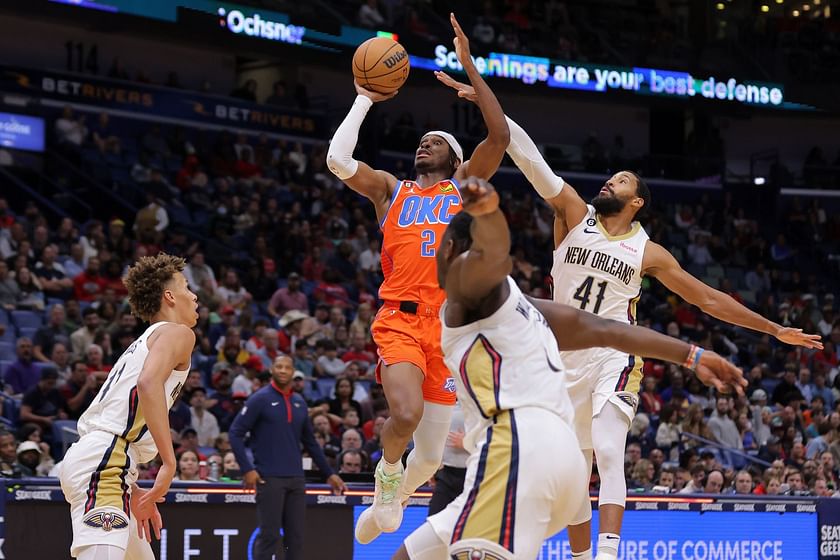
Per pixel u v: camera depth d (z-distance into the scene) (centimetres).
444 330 391
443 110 2575
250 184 2006
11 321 1379
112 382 501
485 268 365
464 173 547
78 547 480
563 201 582
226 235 1850
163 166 2002
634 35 2617
